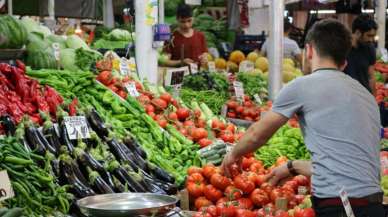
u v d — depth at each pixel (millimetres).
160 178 4918
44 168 4305
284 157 5723
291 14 17312
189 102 7281
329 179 3602
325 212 3604
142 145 5453
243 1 11500
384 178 5395
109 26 11344
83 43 6953
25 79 5359
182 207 4629
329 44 3729
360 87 3773
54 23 10062
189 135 6020
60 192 4117
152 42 7047
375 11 13523
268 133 3785
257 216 4258
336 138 3609
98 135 5012
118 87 6246
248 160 5406
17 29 6180
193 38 9422
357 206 3566
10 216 3561
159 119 6086
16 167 4023
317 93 3668
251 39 11922
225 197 4676
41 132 4633
